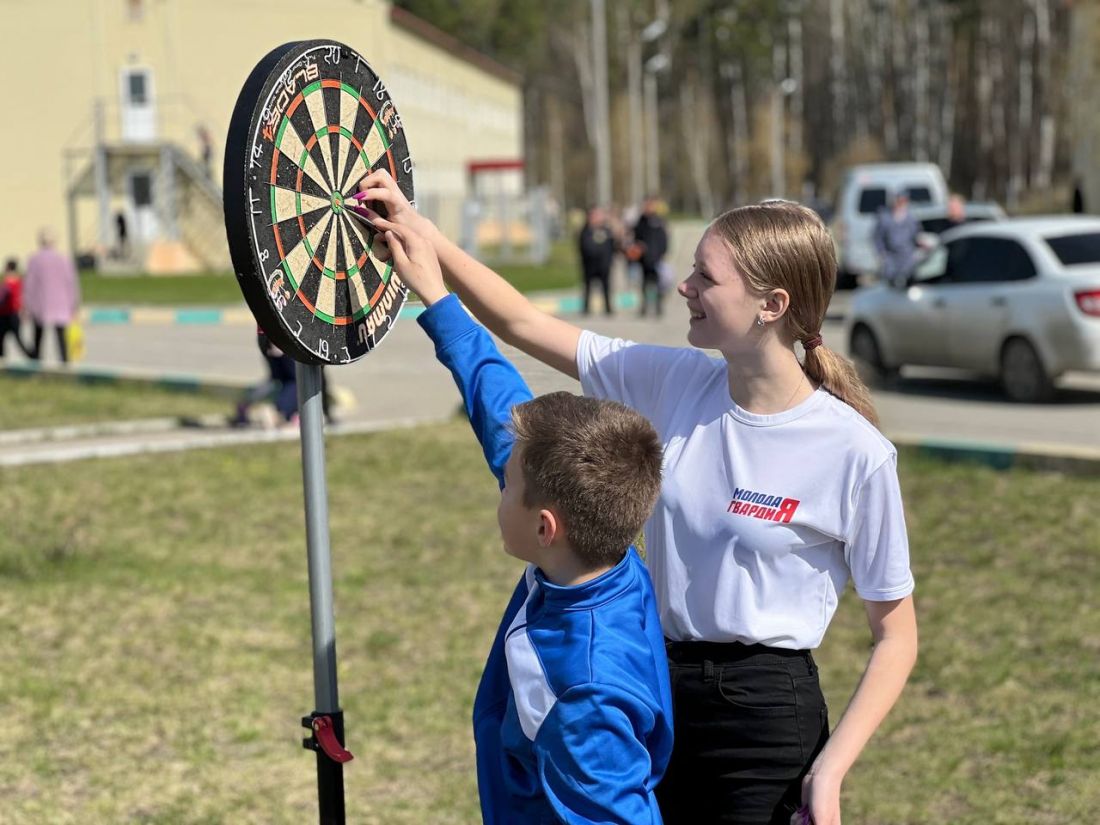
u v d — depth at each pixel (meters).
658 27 54.78
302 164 2.29
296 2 41.12
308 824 4.26
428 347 18.50
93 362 17.92
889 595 2.42
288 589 6.83
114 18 40.28
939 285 13.65
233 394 13.72
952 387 13.91
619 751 2.15
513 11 87.44
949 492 8.41
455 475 9.57
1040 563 6.90
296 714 5.21
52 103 40.41
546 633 2.23
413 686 5.50
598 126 36.66
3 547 7.45
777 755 2.41
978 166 64.75
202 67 40.62
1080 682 5.32
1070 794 4.38
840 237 25.78
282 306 2.23
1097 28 33.09
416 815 4.34
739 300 2.39
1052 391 12.64
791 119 84.94
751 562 2.42
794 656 2.44
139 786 4.50
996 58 62.09
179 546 7.62
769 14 85.50
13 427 11.71
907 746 4.84
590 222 22.69
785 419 2.43
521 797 2.26
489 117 63.66
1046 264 12.61
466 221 41.12
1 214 40.50
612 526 2.21
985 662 5.57
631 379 2.67
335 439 11.02
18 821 4.19
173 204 38.84
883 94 72.38
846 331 14.69
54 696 5.27
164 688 5.41
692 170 88.81
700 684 2.44
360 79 2.49
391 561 7.36
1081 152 33.41
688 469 2.48
